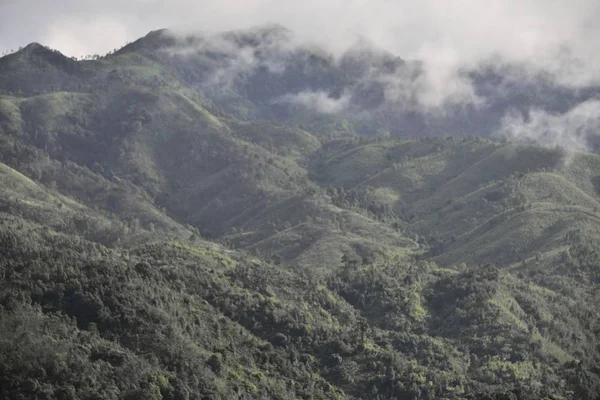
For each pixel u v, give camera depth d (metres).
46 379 164.50
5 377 162.62
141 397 164.88
